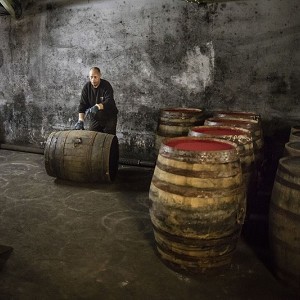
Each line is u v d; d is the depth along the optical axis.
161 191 2.85
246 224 3.69
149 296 2.68
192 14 5.58
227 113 5.00
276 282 2.89
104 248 3.38
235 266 3.12
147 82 6.13
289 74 5.25
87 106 5.73
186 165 2.72
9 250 3.23
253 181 3.58
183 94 5.95
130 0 5.89
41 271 2.97
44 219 3.99
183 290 2.76
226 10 5.37
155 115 6.22
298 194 2.58
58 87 6.80
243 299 2.67
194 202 2.69
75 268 3.03
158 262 3.15
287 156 3.20
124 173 5.83
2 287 2.73
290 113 5.38
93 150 4.94
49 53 6.69
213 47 5.58
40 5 6.50
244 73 5.50
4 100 7.30
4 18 6.81
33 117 7.16
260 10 5.20
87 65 6.47
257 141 4.08
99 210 4.29
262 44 5.30
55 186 5.09
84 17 6.27
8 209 4.24
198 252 2.83
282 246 2.74
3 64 7.09
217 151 2.71
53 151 5.04
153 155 6.41
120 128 6.53
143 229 3.80
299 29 5.06
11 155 6.82
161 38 5.86
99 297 2.65
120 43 6.14
